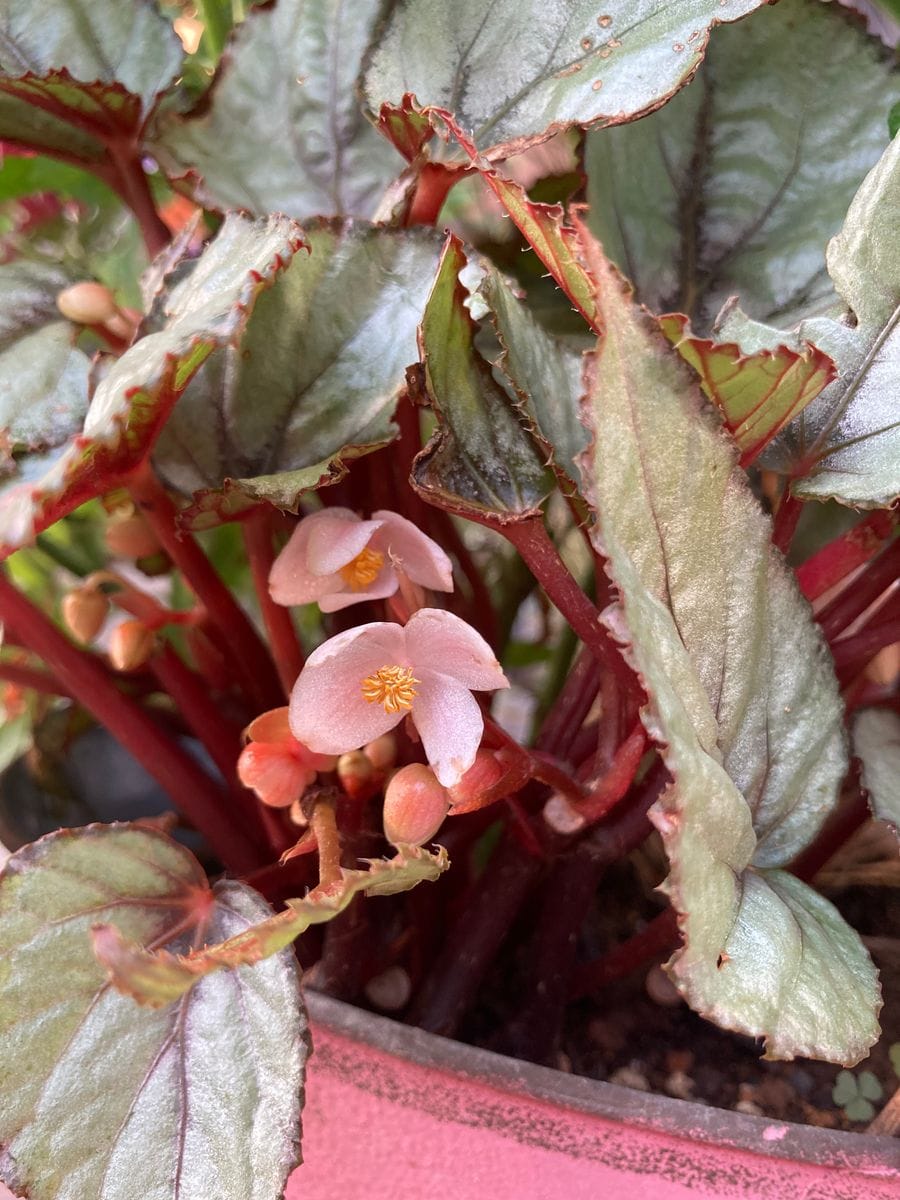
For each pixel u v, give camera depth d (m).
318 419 0.13
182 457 0.13
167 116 0.16
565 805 0.13
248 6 0.19
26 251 0.18
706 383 0.11
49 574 0.20
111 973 0.08
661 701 0.09
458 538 0.17
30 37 0.16
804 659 0.12
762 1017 0.10
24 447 0.13
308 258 0.13
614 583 0.09
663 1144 0.11
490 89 0.15
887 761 0.14
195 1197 0.11
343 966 0.15
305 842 0.12
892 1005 0.17
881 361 0.13
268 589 0.14
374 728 0.12
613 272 0.09
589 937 0.18
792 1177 0.11
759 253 0.17
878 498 0.12
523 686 0.22
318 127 0.16
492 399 0.12
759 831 0.12
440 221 0.20
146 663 0.17
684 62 0.13
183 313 0.12
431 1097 0.12
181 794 0.16
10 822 0.17
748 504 0.11
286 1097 0.11
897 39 0.21
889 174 0.13
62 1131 0.11
